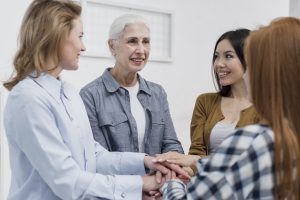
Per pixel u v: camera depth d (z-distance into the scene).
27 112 1.08
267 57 0.85
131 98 1.78
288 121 0.83
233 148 0.85
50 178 1.09
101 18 2.51
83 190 1.14
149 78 2.74
